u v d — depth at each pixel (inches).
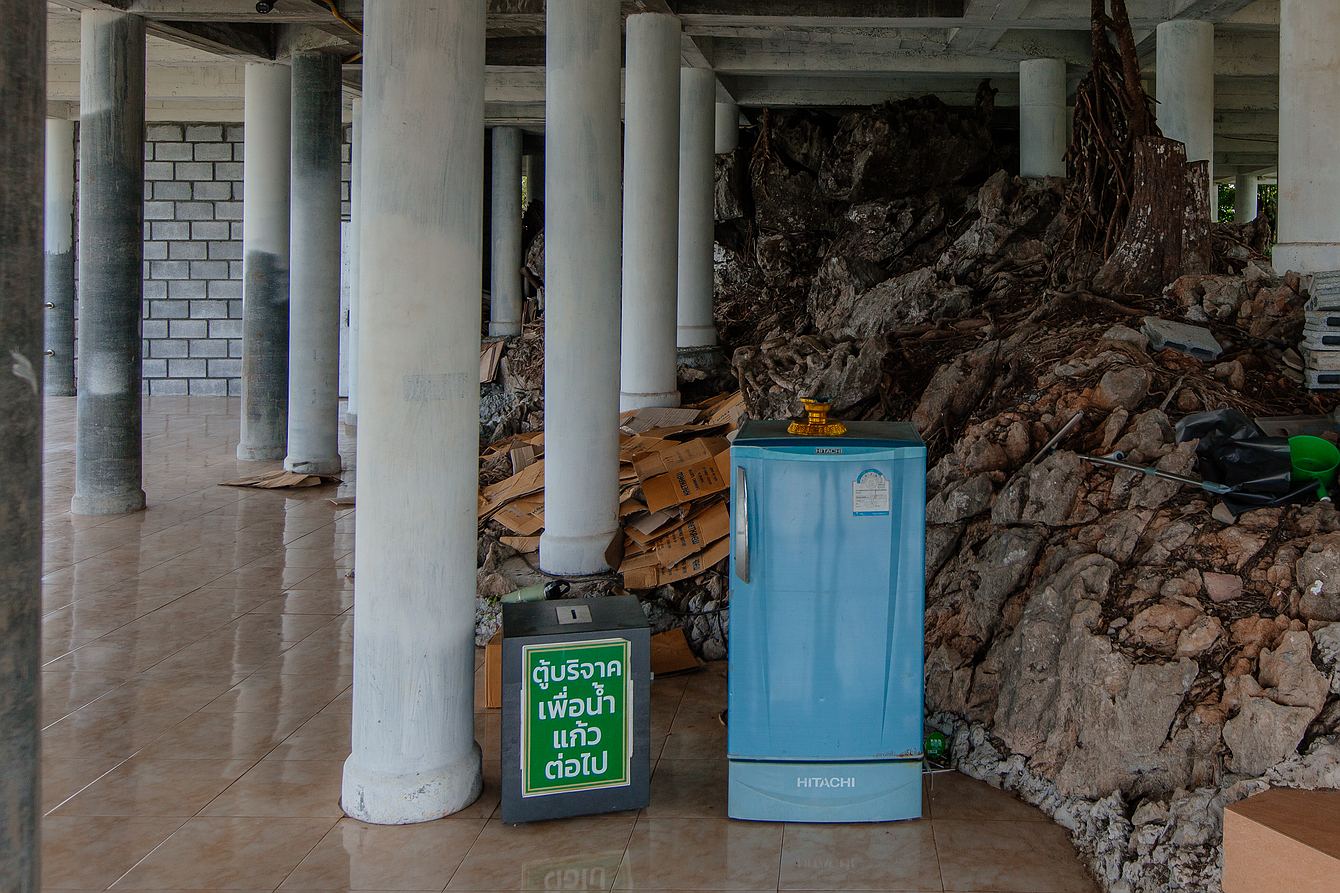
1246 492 228.8
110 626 339.9
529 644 209.9
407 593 211.8
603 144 332.8
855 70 665.6
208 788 228.2
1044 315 367.9
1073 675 217.9
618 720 215.9
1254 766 188.5
